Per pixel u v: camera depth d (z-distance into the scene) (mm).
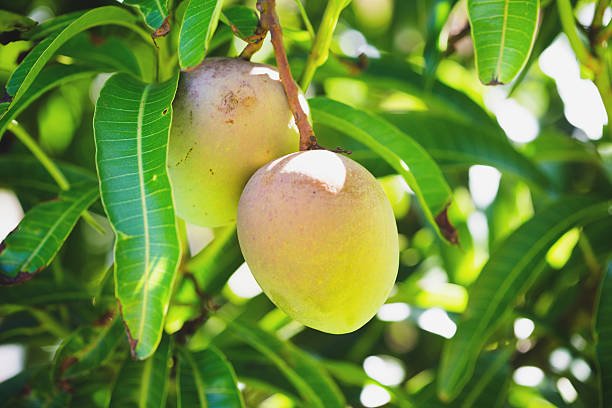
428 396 1069
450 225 933
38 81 896
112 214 761
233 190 828
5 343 1125
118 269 751
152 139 781
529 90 1524
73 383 1005
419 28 1482
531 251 1036
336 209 777
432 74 1034
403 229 1372
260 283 800
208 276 1091
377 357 1264
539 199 1237
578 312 1140
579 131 1394
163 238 755
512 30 795
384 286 798
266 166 806
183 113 820
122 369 938
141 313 747
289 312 802
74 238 1319
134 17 907
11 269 853
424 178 931
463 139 1138
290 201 780
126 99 811
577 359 1153
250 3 1243
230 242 1096
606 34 983
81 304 1096
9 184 1085
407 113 1136
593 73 1000
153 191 764
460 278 1260
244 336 996
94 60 986
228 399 920
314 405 993
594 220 1108
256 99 819
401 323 1368
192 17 771
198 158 817
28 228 868
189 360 951
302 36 986
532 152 1216
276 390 1097
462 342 1010
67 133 1319
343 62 1059
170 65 932
